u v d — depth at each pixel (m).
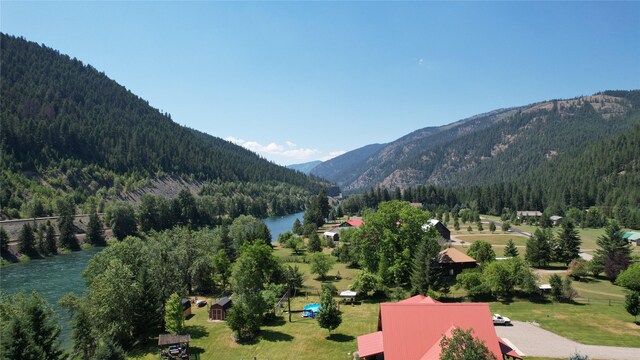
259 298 52.78
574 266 76.69
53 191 178.50
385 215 72.19
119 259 57.34
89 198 183.12
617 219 164.25
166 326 51.41
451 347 27.69
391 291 66.56
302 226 156.38
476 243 84.44
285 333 51.19
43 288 84.81
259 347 46.59
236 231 121.69
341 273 86.81
